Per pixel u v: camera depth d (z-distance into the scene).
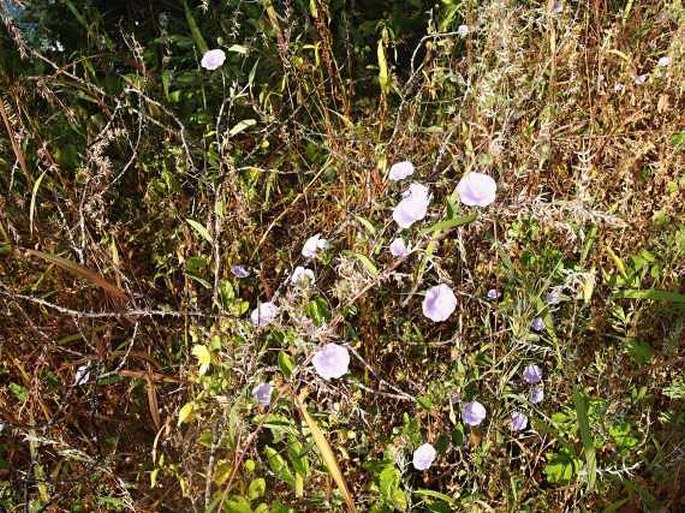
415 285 0.51
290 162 0.73
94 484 0.53
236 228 0.66
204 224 0.66
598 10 0.78
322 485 0.53
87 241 0.59
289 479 0.49
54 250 0.63
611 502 0.54
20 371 0.57
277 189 0.72
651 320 0.62
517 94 0.59
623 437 0.56
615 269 0.63
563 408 0.56
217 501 0.45
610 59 0.78
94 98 0.73
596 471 0.50
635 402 0.57
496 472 0.53
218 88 0.78
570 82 0.71
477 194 0.50
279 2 0.84
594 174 0.64
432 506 0.52
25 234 0.65
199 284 0.64
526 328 0.51
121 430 0.58
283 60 0.70
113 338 0.62
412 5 0.89
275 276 0.66
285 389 0.47
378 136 0.70
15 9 0.83
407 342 0.58
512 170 0.57
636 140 0.72
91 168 0.67
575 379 0.57
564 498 0.54
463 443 0.53
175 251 0.67
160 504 0.55
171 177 0.68
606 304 0.60
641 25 0.82
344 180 0.66
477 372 0.53
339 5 0.87
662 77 0.76
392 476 0.50
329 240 0.59
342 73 0.84
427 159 0.68
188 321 0.62
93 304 0.63
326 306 0.52
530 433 0.57
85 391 0.58
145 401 0.60
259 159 0.74
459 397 0.53
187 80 0.78
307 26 0.75
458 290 0.55
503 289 0.62
